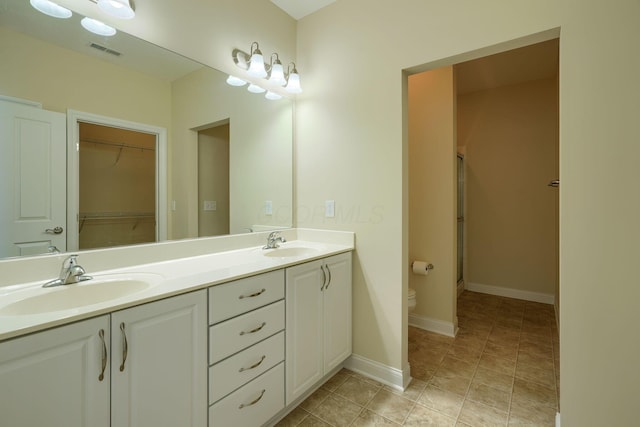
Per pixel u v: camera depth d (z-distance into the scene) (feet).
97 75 4.57
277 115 7.30
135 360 3.24
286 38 7.43
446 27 5.44
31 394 2.60
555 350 7.69
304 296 5.43
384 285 6.31
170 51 5.32
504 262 12.27
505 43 4.94
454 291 8.81
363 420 5.21
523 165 11.84
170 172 5.47
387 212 6.24
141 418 3.30
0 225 3.73
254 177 6.86
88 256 4.35
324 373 5.94
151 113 5.18
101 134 4.64
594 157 4.26
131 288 4.10
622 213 4.13
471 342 8.18
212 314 3.95
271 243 6.68
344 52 6.81
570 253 4.44
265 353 4.71
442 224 8.83
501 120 12.19
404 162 6.17
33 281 3.88
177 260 5.37
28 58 3.94
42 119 4.07
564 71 4.42
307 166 7.53
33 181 4.00
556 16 4.47
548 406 5.54
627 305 4.13
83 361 2.90
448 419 5.22
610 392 4.25
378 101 6.30
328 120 7.10
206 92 5.93
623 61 4.07
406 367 6.28
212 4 5.92
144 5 4.96
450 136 8.69
